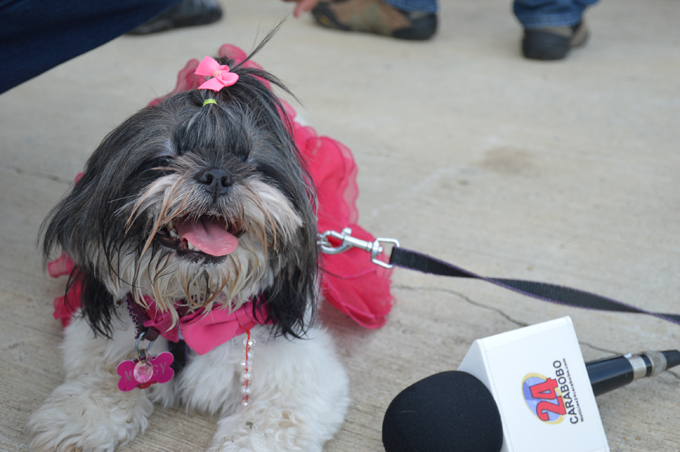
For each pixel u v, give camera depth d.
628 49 6.90
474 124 4.98
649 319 2.82
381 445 2.15
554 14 6.35
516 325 2.82
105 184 1.85
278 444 1.98
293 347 2.24
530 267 3.22
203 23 7.58
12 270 3.10
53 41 2.38
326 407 2.16
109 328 2.20
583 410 1.92
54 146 4.40
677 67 6.23
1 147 4.37
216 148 1.89
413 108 5.29
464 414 1.77
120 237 1.89
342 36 7.43
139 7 2.50
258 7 8.64
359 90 5.68
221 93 1.97
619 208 3.76
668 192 3.92
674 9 8.69
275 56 6.58
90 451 2.02
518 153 4.48
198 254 1.94
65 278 3.06
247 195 1.84
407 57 6.68
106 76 5.84
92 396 2.13
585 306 2.36
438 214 3.71
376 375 2.51
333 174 2.88
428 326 2.81
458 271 2.39
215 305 2.15
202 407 2.28
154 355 2.24
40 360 2.50
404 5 7.03
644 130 4.81
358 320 2.72
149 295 2.08
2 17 2.07
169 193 1.77
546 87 5.77
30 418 2.08
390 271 2.90
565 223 3.61
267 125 2.01
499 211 3.74
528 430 1.85
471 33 7.69
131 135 1.88
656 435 2.17
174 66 6.11
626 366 2.08
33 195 3.77
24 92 5.44
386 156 4.43
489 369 1.88
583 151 4.49
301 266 2.11
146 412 2.23
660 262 3.23
